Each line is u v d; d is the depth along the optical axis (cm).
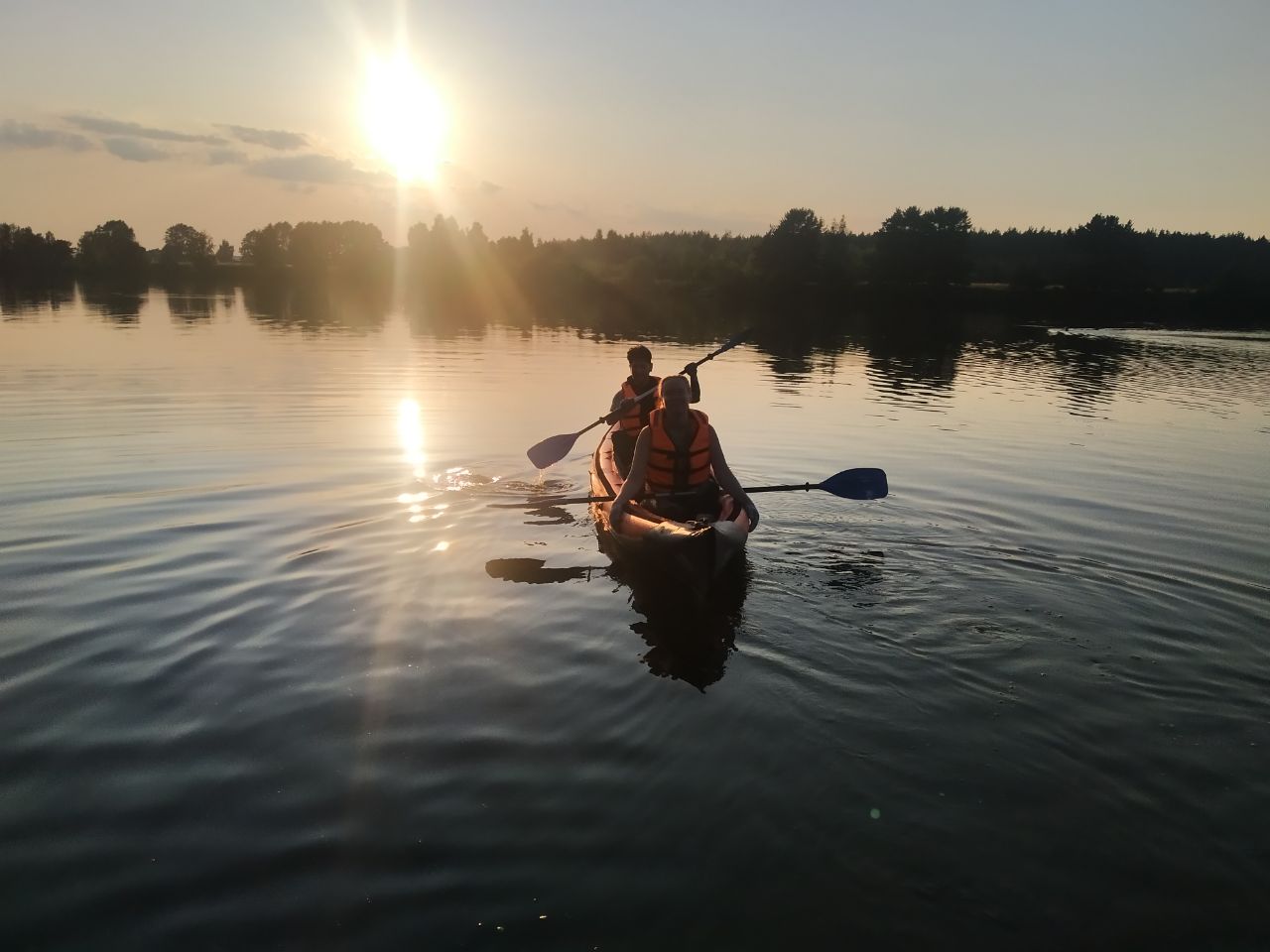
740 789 300
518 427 954
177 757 311
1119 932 241
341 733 329
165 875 252
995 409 1181
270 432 877
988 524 620
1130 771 316
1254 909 250
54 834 268
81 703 347
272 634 416
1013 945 236
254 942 228
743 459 837
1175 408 1215
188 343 1742
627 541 544
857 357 1952
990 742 334
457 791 294
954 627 436
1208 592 487
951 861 268
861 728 342
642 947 230
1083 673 389
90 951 224
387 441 853
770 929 238
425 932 232
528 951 228
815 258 5434
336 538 555
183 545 531
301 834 270
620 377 1424
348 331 2189
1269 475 787
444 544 558
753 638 423
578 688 369
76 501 618
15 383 1157
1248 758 326
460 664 390
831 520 627
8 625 416
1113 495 705
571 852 265
